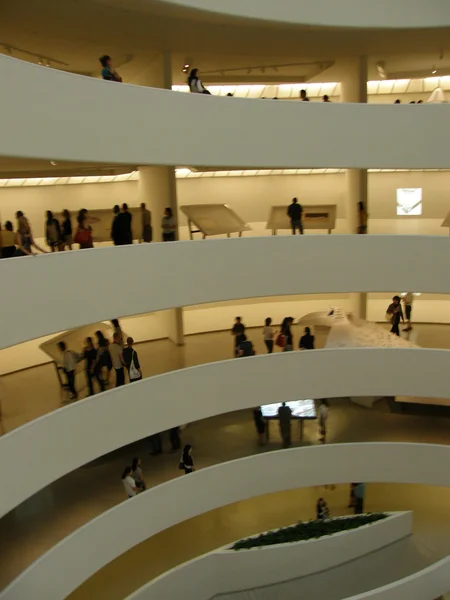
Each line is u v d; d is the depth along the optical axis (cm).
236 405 1595
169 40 1602
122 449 1819
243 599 1667
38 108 1087
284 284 1533
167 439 1878
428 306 2317
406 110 1475
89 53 1723
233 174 2369
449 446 1736
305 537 1730
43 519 1498
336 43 1667
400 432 1888
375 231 2261
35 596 1256
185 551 1714
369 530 1761
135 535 1488
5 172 1722
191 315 2289
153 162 1295
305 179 2398
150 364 1805
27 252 1193
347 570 1736
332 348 1675
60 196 2134
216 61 1833
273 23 1455
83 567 1373
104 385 1529
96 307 1260
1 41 1602
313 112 1445
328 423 1953
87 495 1591
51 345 1573
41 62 1814
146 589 1507
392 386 1681
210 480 1612
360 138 1474
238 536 1781
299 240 1528
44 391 1605
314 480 1739
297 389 1650
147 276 1345
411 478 1761
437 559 1745
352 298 2022
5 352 1883
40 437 1223
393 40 1641
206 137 1361
